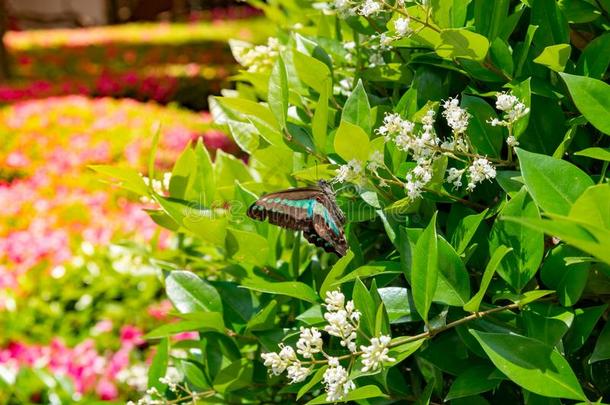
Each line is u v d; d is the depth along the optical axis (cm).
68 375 156
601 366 77
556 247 73
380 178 76
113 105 366
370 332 75
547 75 79
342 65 91
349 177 76
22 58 598
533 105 78
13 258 206
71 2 954
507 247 74
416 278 73
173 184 84
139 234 205
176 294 85
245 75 92
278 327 83
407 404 78
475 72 79
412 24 78
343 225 79
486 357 74
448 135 82
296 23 106
